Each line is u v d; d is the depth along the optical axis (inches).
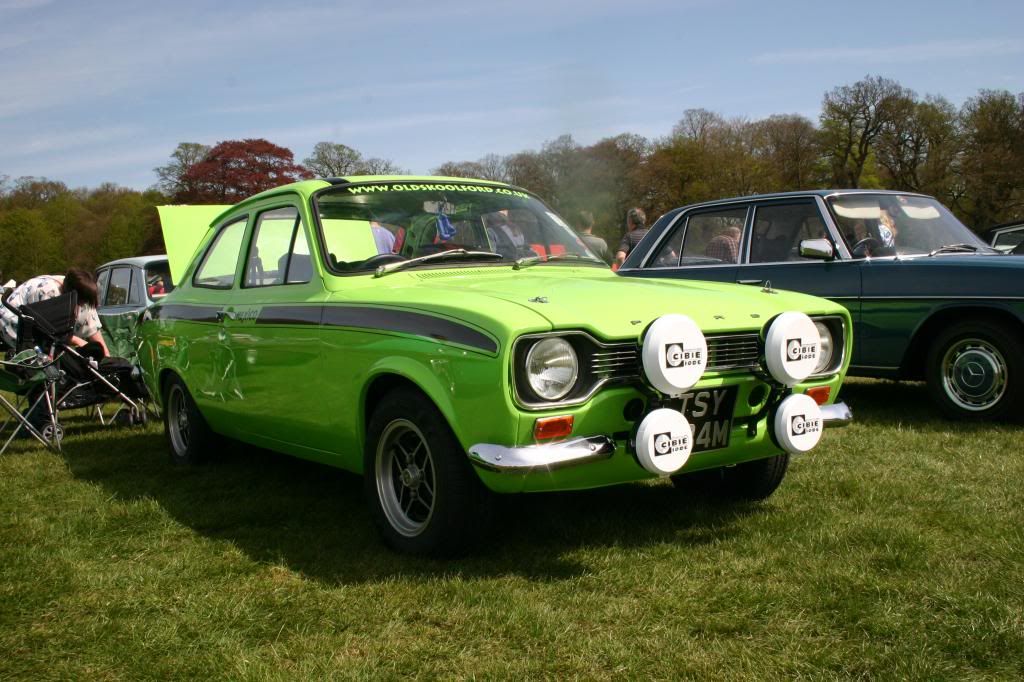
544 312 130.6
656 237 312.7
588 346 130.4
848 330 163.5
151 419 313.0
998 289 234.1
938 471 190.5
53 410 260.8
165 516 178.5
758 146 2412.6
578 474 131.9
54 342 271.9
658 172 2273.6
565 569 138.9
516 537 154.8
